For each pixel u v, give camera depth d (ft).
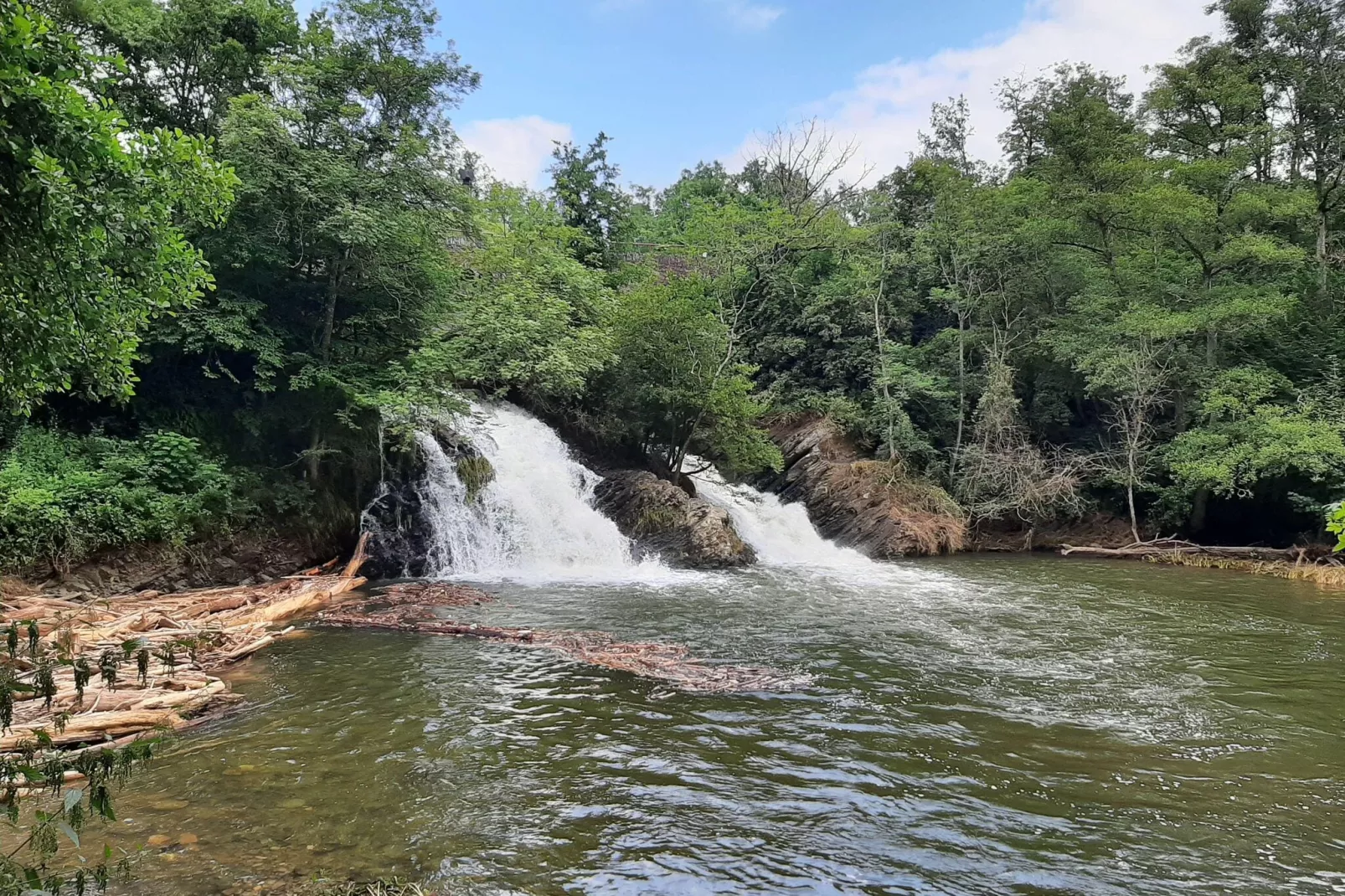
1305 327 95.04
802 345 117.60
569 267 96.73
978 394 107.86
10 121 17.12
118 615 38.37
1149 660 38.93
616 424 88.84
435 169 67.15
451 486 68.28
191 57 58.54
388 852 18.83
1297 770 24.98
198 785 22.56
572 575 65.31
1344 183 100.73
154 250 22.85
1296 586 65.26
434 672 34.81
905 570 74.49
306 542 59.06
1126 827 20.88
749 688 33.01
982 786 23.41
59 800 20.61
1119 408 95.30
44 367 21.35
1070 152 105.50
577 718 29.07
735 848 19.43
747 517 91.35
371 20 62.59
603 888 17.47
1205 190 95.76
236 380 56.80
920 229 118.83
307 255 60.85
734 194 156.46
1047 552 92.73
